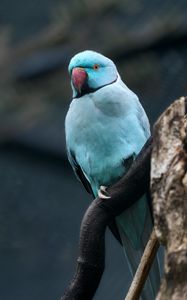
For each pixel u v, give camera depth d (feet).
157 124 16.99
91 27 43.04
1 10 44.78
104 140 23.40
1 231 40.63
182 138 16.72
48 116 42.55
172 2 40.55
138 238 23.34
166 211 16.43
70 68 24.31
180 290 15.61
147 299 20.49
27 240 40.40
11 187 41.68
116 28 42.22
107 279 36.09
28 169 42.09
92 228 18.35
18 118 42.75
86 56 23.95
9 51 44.39
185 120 16.81
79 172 24.99
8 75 43.78
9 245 40.09
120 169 23.50
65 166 41.34
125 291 35.70
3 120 42.70
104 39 42.24
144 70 40.16
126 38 41.11
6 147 42.29
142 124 23.63
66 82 43.04
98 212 18.47
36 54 43.88
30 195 41.50
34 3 44.39
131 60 41.06
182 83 39.47
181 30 39.55
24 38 44.55
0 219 41.01
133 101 23.63
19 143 41.86
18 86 43.57
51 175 41.39
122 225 23.36
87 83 23.76
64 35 43.75
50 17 44.09
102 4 42.78
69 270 38.83
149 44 40.40
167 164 16.66
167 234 16.34
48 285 38.58
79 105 23.72
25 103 43.06
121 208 18.57
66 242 40.06
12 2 44.55
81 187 40.91
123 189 18.52
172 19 39.81
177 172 16.48
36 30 44.47
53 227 40.19
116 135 23.34
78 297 18.30
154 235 17.21
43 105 42.86
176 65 39.81
